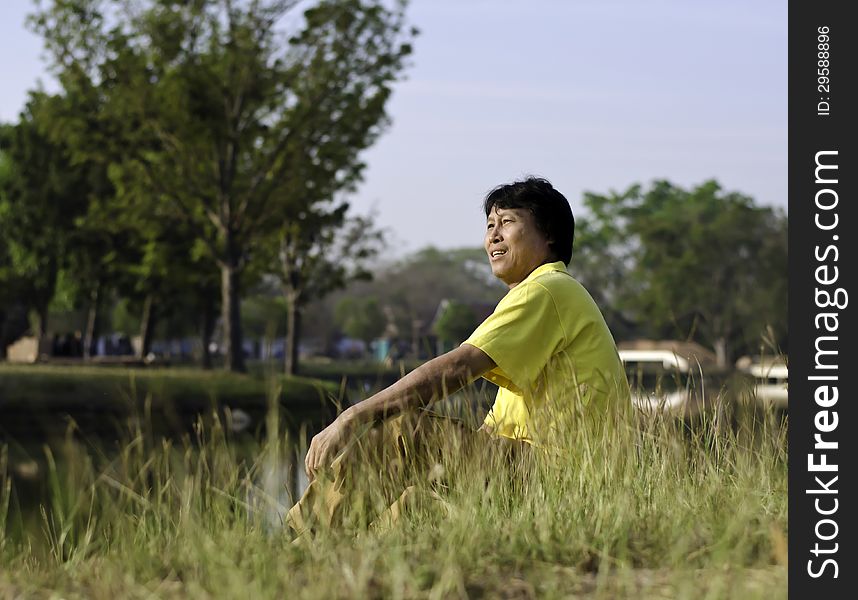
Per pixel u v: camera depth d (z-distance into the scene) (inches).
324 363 2098.9
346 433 119.9
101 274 1711.4
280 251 1437.0
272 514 121.9
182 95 1125.1
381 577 92.3
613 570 96.7
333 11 1130.0
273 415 132.5
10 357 2176.4
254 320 1768.0
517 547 100.3
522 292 130.0
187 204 1243.8
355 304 3339.1
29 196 1700.3
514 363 127.0
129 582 97.4
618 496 112.3
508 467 125.4
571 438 124.0
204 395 886.4
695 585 87.0
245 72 1153.4
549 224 139.6
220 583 92.1
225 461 131.6
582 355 130.0
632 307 2273.6
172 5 1129.4
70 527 121.5
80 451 142.3
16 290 1911.9
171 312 1867.6
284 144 1178.6
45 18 1118.4
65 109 1162.0
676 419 135.4
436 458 121.6
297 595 88.0
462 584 88.3
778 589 86.3
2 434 532.7
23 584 103.1
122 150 1173.7
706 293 2164.1
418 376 123.4
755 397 136.1
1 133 1711.4
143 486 127.3
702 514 112.0
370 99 1163.9
